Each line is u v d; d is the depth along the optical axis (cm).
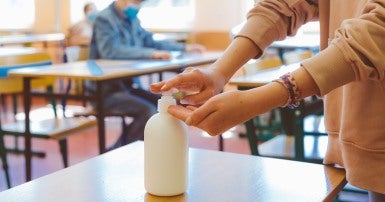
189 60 368
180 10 707
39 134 305
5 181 351
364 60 96
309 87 100
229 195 115
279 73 279
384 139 109
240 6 657
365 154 112
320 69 98
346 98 114
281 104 102
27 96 305
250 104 100
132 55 374
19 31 804
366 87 109
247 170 130
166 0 713
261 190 117
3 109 573
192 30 688
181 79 113
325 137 267
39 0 791
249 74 277
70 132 314
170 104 113
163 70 333
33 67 328
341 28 101
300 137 236
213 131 101
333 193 118
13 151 421
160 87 113
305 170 130
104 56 381
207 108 99
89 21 669
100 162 135
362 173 113
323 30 121
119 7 396
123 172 128
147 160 114
